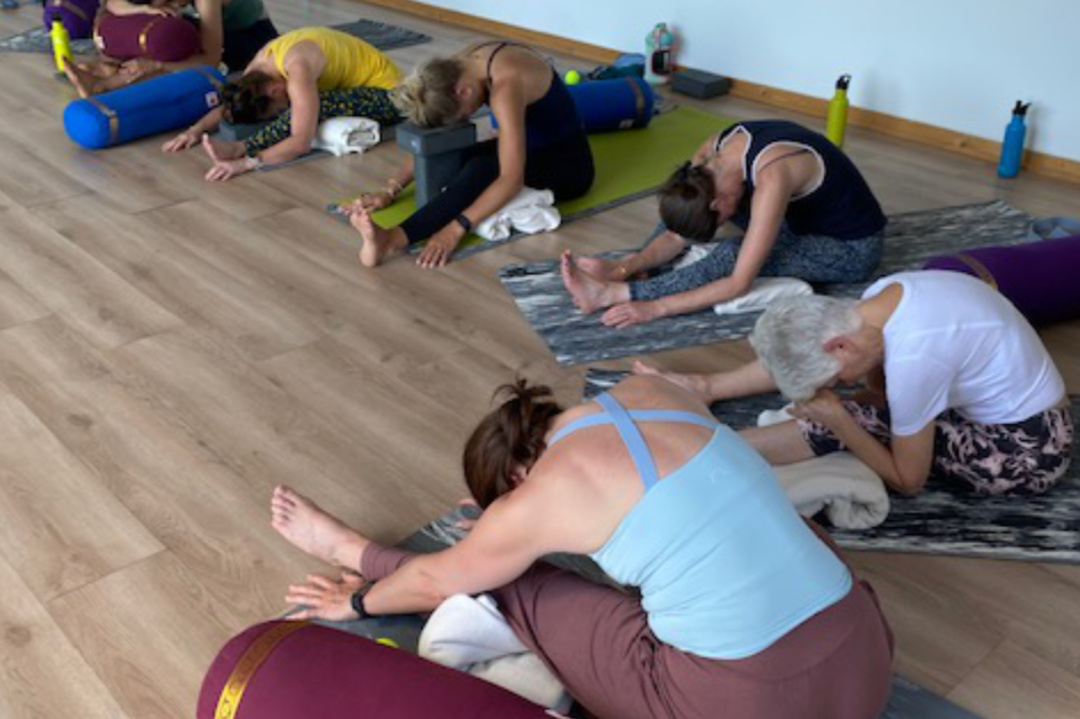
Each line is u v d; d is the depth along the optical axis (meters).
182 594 1.99
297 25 6.48
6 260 3.34
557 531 1.45
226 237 3.55
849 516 2.14
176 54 4.90
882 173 4.21
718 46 5.21
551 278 3.26
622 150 4.41
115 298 3.11
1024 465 2.14
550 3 5.98
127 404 2.59
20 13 6.76
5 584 2.01
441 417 2.55
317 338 2.90
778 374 1.95
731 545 1.38
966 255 2.85
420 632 1.88
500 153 3.43
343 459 2.39
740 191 2.84
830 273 3.14
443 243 3.38
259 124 4.38
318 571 2.05
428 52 5.94
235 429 2.50
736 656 1.40
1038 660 1.85
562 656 1.65
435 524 2.18
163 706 1.76
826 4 4.68
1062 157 4.14
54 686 1.79
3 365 2.75
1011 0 4.09
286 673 1.49
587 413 1.48
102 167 4.20
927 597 1.99
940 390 1.96
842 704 1.43
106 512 2.21
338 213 3.75
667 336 2.92
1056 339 2.94
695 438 1.44
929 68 4.45
